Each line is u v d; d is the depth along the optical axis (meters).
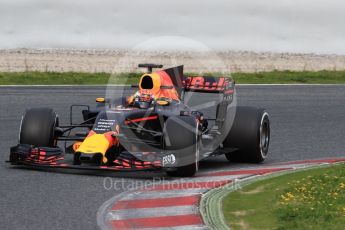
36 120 40.03
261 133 43.97
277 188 34.50
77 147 39.06
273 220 28.31
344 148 51.47
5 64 122.88
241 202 31.97
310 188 33.72
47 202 31.84
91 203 31.81
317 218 27.92
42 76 95.50
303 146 51.84
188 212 30.23
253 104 74.38
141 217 29.39
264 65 140.38
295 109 71.56
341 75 109.00
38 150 38.62
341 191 32.81
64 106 69.81
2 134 53.44
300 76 104.56
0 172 38.31
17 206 30.98
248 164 44.12
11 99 73.06
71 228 27.61
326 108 72.69
